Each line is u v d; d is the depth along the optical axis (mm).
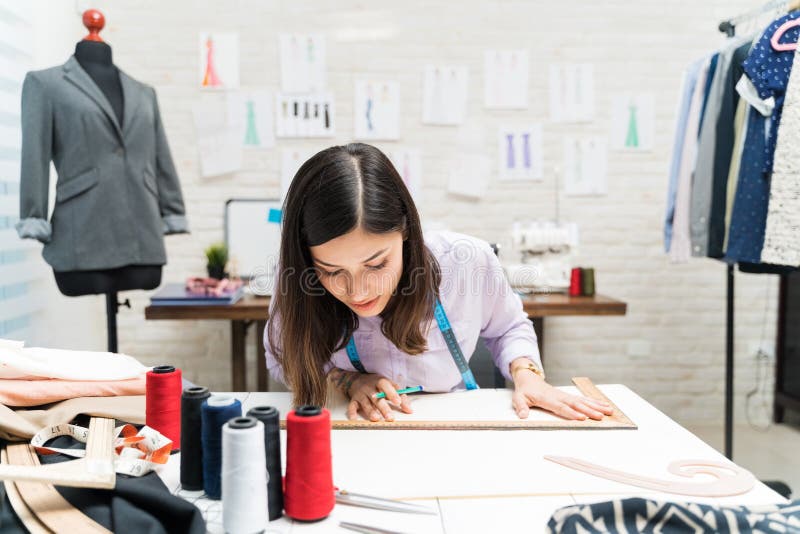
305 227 1005
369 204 973
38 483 864
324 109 3170
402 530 778
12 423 1011
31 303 2426
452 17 3168
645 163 3279
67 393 1160
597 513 791
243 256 3197
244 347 2908
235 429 750
